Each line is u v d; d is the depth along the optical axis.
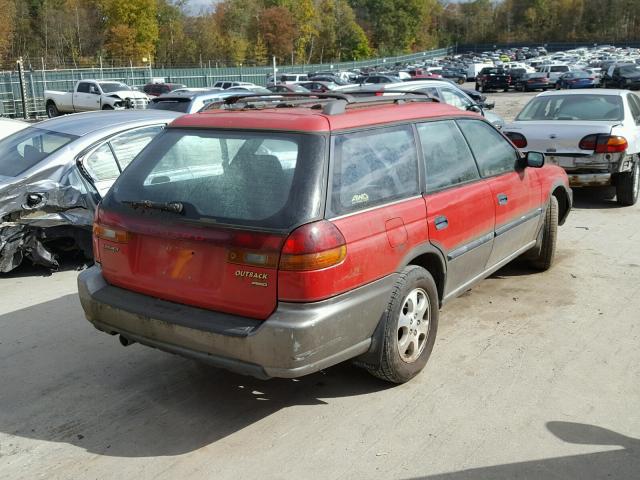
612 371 4.22
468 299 5.56
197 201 3.56
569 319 5.11
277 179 3.43
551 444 3.38
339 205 3.45
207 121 3.94
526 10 148.12
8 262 6.25
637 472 3.15
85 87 30.23
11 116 35.66
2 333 4.96
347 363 4.38
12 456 3.35
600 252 6.99
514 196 5.19
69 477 3.17
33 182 6.28
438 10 160.12
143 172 3.92
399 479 3.11
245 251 3.28
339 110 3.78
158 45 83.25
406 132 4.12
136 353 4.61
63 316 5.32
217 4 93.56
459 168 4.57
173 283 3.57
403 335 3.90
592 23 140.25
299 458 3.30
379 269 3.62
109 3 74.12
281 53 94.94
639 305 5.41
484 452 3.32
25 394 4.02
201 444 3.45
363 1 139.12
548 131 9.03
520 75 48.62
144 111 7.70
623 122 9.08
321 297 3.26
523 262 6.35
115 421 3.70
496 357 4.43
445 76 66.62
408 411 3.74
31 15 74.56
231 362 3.36
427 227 4.02
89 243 6.57
